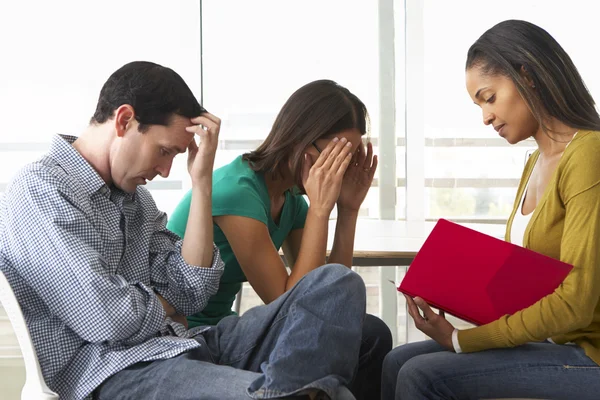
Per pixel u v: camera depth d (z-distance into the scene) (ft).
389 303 12.55
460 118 12.96
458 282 5.22
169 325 5.31
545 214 5.33
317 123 6.42
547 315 5.00
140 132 5.25
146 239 5.70
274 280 6.19
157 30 12.79
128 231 5.62
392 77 13.01
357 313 4.91
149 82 5.25
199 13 12.78
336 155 6.44
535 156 6.10
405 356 5.98
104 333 4.76
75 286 4.76
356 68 13.06
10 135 12.61
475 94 5.68
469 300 5.28
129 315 4.79
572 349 5.20
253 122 13.07
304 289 5.10
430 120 12.98
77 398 4.82
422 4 12.85
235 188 6.29
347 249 7.05
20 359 10.66
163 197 12.89
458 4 12.89
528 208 6.00
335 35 13.03
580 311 4.97
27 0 12.57
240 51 13.00
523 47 5.42
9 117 12.60
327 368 4.76
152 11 12.76
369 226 8.82
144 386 4.77
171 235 6.01
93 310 4.75
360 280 5.00
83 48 12.67
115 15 12.71
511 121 5.58
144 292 5.09
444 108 12.96
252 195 6.30
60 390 4.91
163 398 4.72
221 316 6.75
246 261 6.22
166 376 4.76
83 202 5.11
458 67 12.94
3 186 12.60
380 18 12.98
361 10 13.00
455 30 12.91
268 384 4.56
